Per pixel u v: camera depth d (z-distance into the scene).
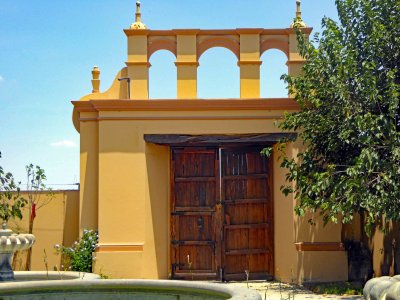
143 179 13.09
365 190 10.01
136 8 13.67
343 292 11.27
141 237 12.98
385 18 11.02
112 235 12.97
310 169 11.70
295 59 13.40
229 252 13.29
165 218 13.34
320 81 11.47
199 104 13.04
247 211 13.44
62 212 14.30
